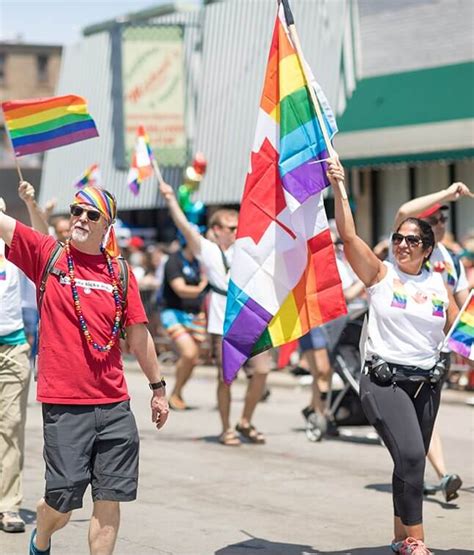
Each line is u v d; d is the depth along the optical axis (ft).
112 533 42.45
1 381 55.77
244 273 51.16
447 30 143.95
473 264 113.50
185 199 117.08
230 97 179.63
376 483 68.44
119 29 183.32
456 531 56.29
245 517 59.31
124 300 42.88
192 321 102.53
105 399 42.27
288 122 50.65
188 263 101.30
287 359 84.69
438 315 49.01
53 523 42.55
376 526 57.36
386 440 48.44
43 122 57.98
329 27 158.30
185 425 93.56
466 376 111.96
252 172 51.26
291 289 51.16
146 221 211.20
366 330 49.88
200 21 186.29
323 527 57.16
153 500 63.46
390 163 146.92
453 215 148.36
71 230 42.52
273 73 51.29
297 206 50.34
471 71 139.33
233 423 94.79
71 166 223.30
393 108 147.74
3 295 55.16
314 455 78.54
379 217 158.92
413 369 48.67
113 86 186.29
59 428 42.01
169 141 182.91
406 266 49.44
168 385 125.80
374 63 153.17
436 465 62.59
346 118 153.38
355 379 81.20
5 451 55.77
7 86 424.05
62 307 42.27
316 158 50.70
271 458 77.36
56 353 42.14
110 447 42.34
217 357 82.53
